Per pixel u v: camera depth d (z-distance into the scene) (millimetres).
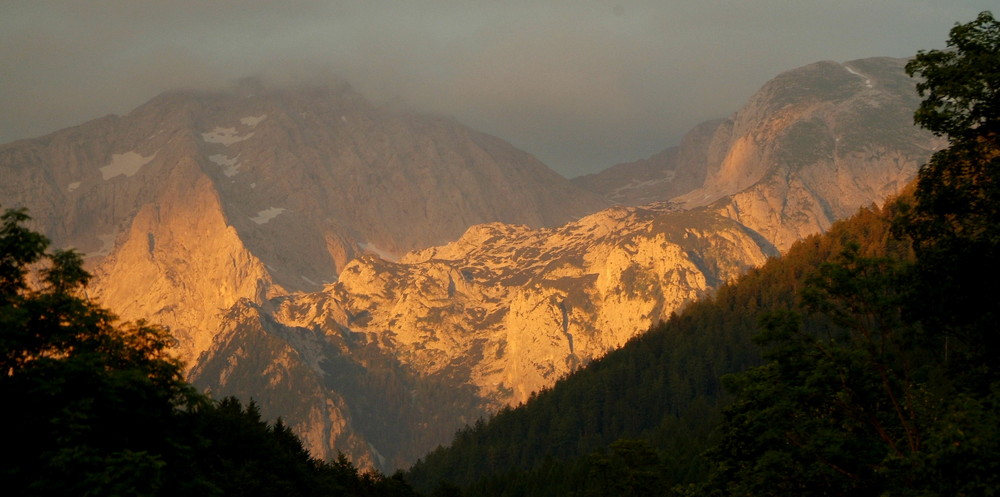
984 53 53594
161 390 50688
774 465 54781
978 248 51750
